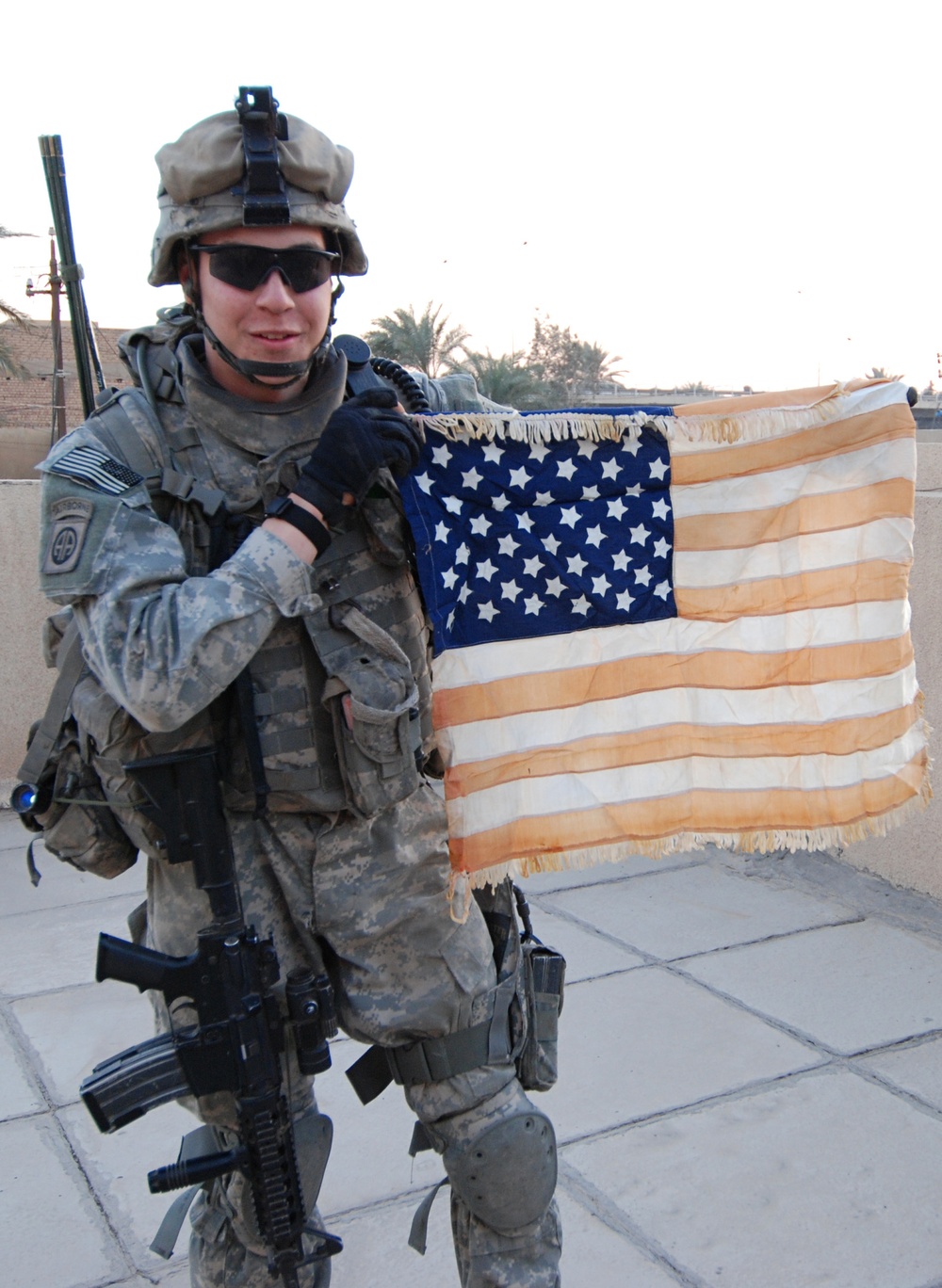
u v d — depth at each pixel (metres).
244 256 1.52
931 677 3.81
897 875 4.03
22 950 3.80
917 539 3.80
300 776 1.63
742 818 2.04
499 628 1.91
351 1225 2.40
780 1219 2.36
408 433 1.58
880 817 2.09
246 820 1.68
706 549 2.03
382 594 1.70
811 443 2.04
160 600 1.46
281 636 1.62
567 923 3.85
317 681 1.63
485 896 1.93
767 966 3.49
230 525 1.60
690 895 4.05
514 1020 1.79
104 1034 3.22
